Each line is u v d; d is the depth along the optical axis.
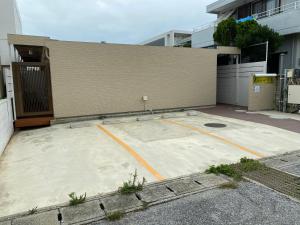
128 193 3.14
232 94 12.54
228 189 3.25
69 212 2.73
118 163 4.33
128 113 9.77
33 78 8.30
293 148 5.12
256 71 11.02
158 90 10.31
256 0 15.40
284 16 11.89
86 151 5.08
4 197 3.14
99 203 2.92
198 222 2.53
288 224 2.48
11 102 7.21
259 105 10.49
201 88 11.30
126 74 9.59
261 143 5.51
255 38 11.34
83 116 9.01
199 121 8.32
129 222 2.54
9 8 10.02
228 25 13.02
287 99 9.85
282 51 12.85
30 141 6.07
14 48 8.96
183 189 3.25
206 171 3.87
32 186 3.46
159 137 6.17
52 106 8.63
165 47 10.26
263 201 2.93
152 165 4.22
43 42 8.16
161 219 2.59
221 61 13.30
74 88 8.76
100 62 9.09
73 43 8.59
